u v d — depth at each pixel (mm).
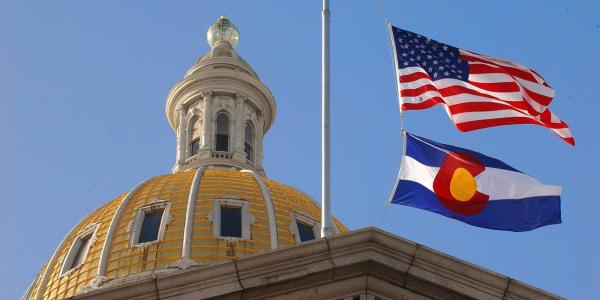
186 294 38094
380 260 38656
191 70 121812
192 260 87938
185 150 114875
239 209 93500
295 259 38531
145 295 38125
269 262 38438
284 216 93688
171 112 119562
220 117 116625
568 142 45656
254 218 92375
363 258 38594
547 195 42219
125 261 88875
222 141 114750
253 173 99875
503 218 42000
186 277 38219
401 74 46219
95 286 87125
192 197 94062
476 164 42625
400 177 42750
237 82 118312
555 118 45656
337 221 96688
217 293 38125
